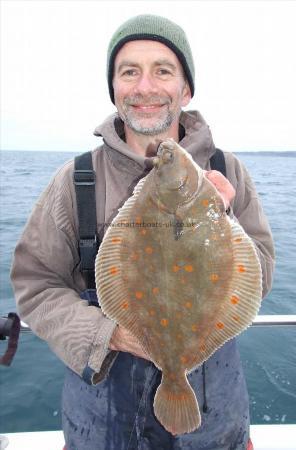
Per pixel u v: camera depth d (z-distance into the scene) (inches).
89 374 25.1
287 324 37.5
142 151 31.4
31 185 309.3
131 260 24.1
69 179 29.0
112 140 28.5
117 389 27.3
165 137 30.5
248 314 22.6
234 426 28.2
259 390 55.5
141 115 29.9
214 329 23.4
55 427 51.0
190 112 32.8
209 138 29.5
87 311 26.4
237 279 22.8
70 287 30.5
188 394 23.2
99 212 28.6
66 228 28.5
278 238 131.4
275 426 38.6
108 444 27.7
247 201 30.8
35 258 29.0
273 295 83.6
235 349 28.9
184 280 23.3
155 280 23.6
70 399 28.7
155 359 24.0
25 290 28.6
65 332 26.1
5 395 56.2
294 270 98.7
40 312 27.7
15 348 24.5
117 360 27.2
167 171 23.6
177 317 23.4
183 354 23.5
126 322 24.5
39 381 58.8
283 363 60.7
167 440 27.4
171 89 29.9
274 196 233.1
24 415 53.0
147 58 29.5
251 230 30.0
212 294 23.1
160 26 29.6
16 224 161.5
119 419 27.5
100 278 24.0
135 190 24.7
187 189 23.4
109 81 33.2
